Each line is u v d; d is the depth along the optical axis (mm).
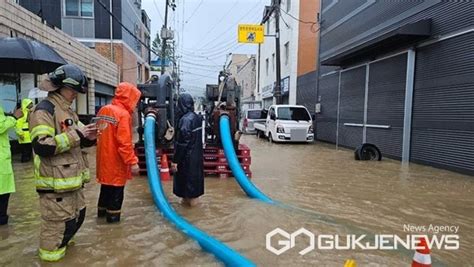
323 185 7816
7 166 4840
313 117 20750
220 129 8242
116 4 25281
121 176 4973
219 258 3889
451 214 5723
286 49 26375
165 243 4324
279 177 8734
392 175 9117
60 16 24625
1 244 4238
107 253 4016
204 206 5973
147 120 7715
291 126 17672
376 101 13453
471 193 7133
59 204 3701
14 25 10219
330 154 13609
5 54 7883
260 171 9594
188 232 4602
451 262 3936
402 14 12055
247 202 6242
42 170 3650
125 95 4895
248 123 25516
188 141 5785
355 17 15531
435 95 10289
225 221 5168
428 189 7488
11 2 10039
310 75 21484
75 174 3756
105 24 25141
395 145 12148
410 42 11305
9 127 4758
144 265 3744
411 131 11352
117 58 25625
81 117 15641
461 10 9281
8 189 4840
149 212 5586
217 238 4496
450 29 9680
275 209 5809
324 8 19359
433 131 10359
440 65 10086
